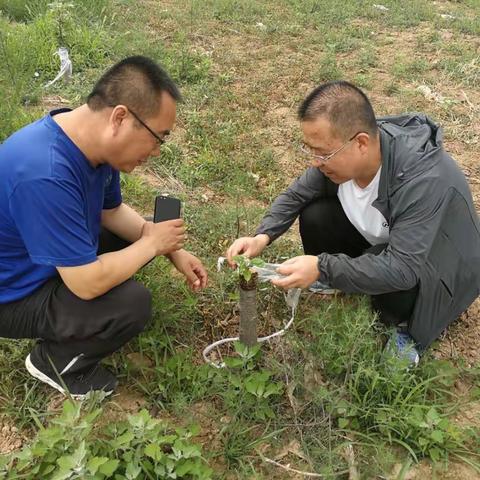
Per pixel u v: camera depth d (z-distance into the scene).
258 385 2.36
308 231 3.01
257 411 2.36
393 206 2.39
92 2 6.57
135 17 6.70
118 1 7.12
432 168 2.32
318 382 2.58
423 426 2.29
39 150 2.00
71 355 2.35
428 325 2.61
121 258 2.21
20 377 2.51
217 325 2.87
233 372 2.57
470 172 4.37
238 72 5.69
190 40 6.35
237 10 7.35
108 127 2.04
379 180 2.40
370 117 2.26
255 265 2.39
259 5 7.69
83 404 2.38
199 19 6.93
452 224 2.45
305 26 7.24
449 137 4.83
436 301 2.55
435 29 7.36
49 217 1.99
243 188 3.96
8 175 1.99
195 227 3.52
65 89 4.93
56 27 5.62
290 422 2.41
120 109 2.00
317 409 2.44
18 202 1.99
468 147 4.71
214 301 2.98
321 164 2.35
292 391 2.48
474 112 5.24
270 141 4.57
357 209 2.62
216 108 4.91
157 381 2.54
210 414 2.41
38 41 5.32
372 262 2.37
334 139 2.25
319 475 2.22
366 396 2.41
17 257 2.20
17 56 4.79
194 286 2.71
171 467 2.01
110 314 2.25
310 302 3.05
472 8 8.93
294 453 2.31
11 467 2.10
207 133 4.54
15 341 2.61
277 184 4.08
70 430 2.04
